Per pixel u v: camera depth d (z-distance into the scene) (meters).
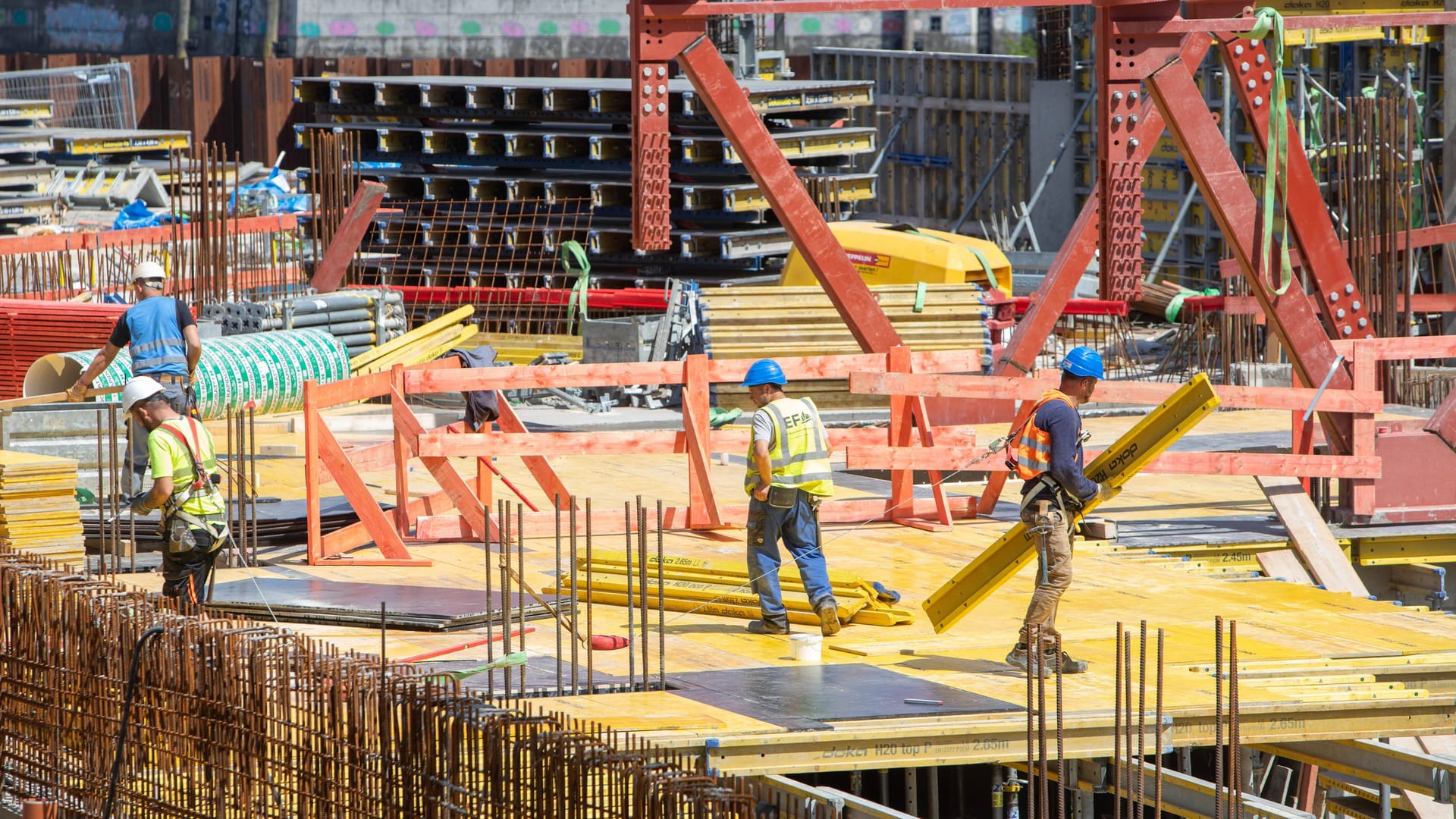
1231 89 74.69
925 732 22.14
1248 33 34.41
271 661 19.59
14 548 29.59
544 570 32.25
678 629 28.47
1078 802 27.27
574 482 41.88
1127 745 20.05
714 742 21.34
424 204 65.62
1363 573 36.75
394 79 65.75
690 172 61.16
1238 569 33.03
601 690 24.22
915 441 40.56
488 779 17.34
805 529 27.22
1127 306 59.53
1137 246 34.97
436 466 33.84
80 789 22.38
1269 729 23.55
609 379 34.28
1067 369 24.75
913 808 27.78
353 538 33.00
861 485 42.44
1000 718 22.55
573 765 16.44
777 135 61.50
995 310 58.59
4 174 83.31
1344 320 35.66
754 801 16.23
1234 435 48.81
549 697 23.66
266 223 57.91
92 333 44.72
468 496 34.03
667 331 53.72
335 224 56.44
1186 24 34.06
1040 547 24.36
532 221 64.06
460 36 121.00
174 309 34.91
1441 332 61.97
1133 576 32.19
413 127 64.69
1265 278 35.00
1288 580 33.72
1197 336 61.44
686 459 45.56
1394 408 50.69
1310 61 74.06
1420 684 25.53
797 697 23.59
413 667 21.59
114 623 21.78
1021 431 24.97
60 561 29.41
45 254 56.38
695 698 23.62
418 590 29.94
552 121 64.44
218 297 49.91
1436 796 23.70
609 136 62.06
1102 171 34.91
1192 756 32.78
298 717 19.42
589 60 110.88
